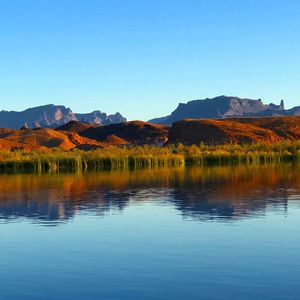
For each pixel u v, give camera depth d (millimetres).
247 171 50844
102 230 19406
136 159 63719
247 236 17844
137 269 14148
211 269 14023
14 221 21438
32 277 13570
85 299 11906
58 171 56781
